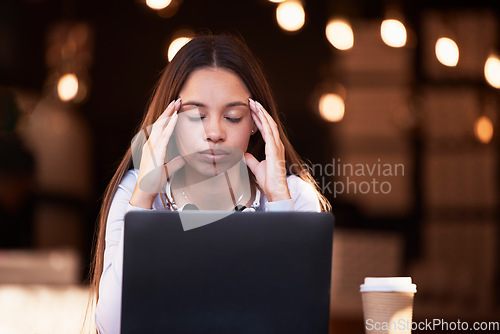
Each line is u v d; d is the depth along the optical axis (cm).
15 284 454
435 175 654
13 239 599
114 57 707
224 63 213
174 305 163
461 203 651
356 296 516
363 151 670
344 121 670
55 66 657
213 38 218
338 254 554
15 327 377
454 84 652
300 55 703
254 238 165
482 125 640
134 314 162
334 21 557
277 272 164
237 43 220
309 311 164
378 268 560
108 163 679
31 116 623
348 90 666
